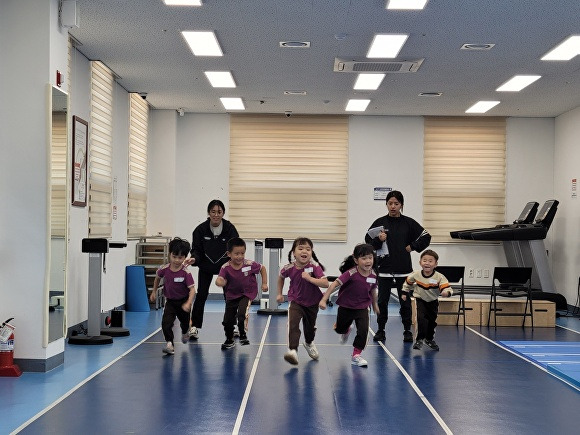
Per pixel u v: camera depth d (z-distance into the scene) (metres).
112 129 10.14
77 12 6.52
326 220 13.09
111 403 5.16
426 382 6.04
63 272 6.63
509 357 7.34
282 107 12.37
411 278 7.79
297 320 6.73
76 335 8.05
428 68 9.27
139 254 11.79
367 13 7.01
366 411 5.02
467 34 7.70
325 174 13.09
